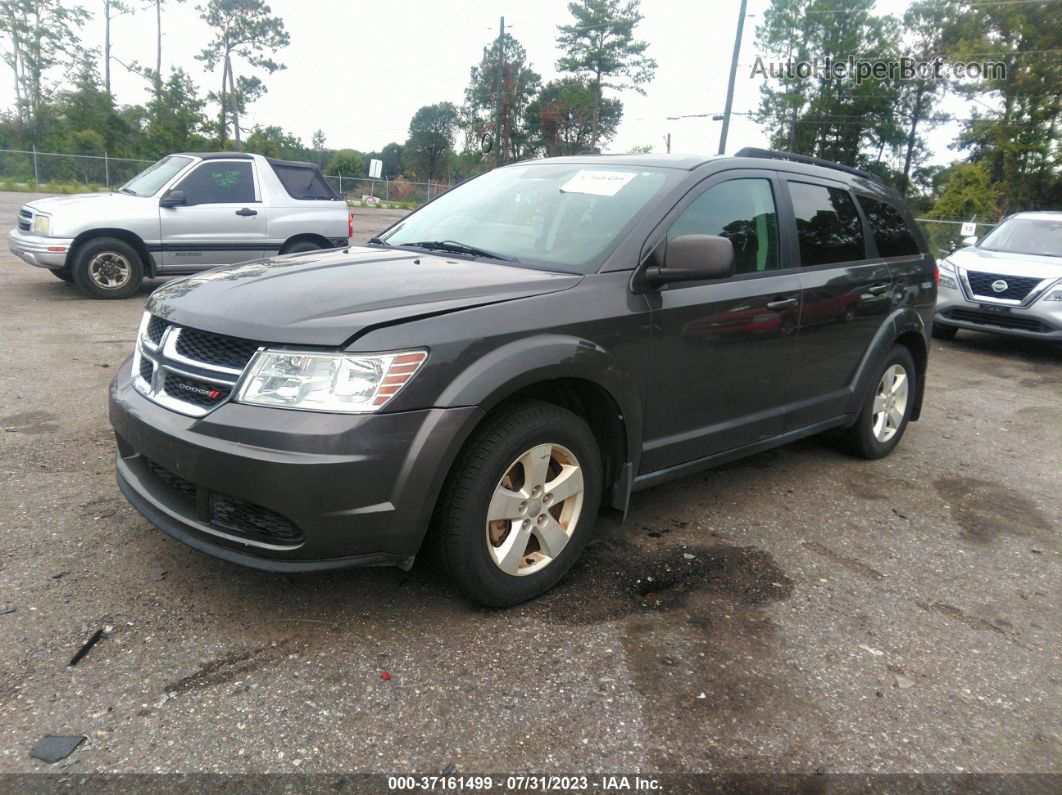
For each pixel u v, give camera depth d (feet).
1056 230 33.30
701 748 7.82
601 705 8.35
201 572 10.47
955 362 29.84
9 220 61.77
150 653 8.73
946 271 32.55
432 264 11.12
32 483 12.94
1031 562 12.61
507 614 9.96
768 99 190.49
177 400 9.20
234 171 32.83
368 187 153.48
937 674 9.33
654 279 10.85
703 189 12.16
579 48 215.51
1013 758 7.97
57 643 8.79
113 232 30.48
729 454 12.96
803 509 14.14
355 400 8.39
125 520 11.80
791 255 13.58
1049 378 27.68
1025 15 128.47
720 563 11.76
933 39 157.69
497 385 9.02
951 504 14.92
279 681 8.41
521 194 13.16
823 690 8.86
